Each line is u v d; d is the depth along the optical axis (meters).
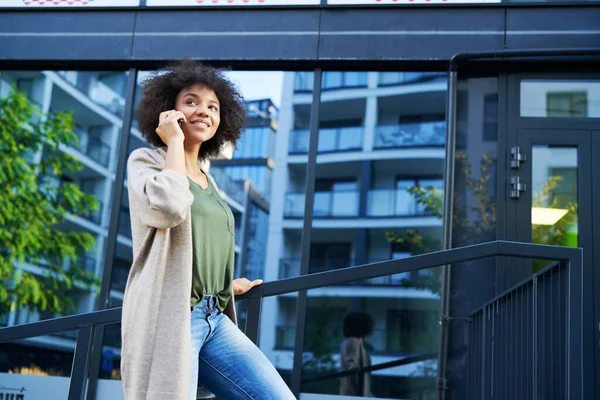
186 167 2.01
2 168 4.76
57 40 4.81
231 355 1.87
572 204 4.30
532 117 4.43
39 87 4.88
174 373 1.67
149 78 2.23
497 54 4.39
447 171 4.37
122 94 4.79
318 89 4.66
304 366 4.28
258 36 4.68
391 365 4.25
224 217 1.93
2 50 4.82
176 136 1.82
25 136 4.82
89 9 4.81
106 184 4.66
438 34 4.53
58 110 4.83
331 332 4.32
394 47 4.55
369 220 4.46
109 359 4.37
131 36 4.77
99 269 4.55
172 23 4.76
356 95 4.65
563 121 4.40
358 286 4.37
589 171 4.33
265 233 4.53
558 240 4.26
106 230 4.60
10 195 4.73
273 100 4.70
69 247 4.61
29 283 4.58
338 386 4.25
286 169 4.60
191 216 1.84
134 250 1.80
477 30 4.50
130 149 4.71
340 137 4.61
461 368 4.19
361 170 4.54
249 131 4.68
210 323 1.84
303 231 4.47
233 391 1.88
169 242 1.77
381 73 4.66
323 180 4.55
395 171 4.51
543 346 2.38
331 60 4.61
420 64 4.58
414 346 4.26
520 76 4.50
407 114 4.58
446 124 4.48
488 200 4.38
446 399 4.16
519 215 4.32
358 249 4.42
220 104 2.28
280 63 4.70
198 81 2.12
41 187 4.72
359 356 4.27
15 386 4.38
